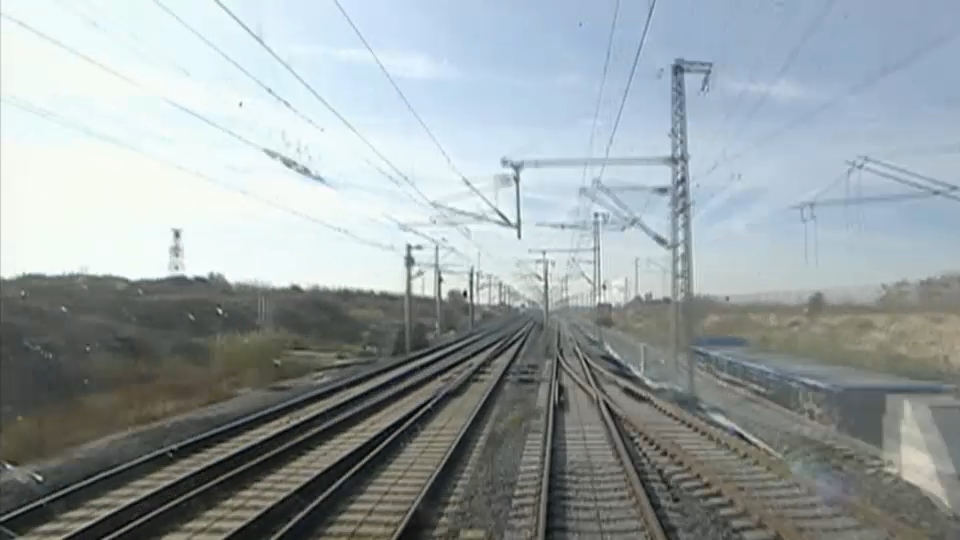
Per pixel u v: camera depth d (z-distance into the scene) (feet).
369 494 48.16
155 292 152.05
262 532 40.24
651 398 98.99
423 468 56.95
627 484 51.47
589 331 305.12
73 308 96.58
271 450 64.64
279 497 47.09
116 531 38.55
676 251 90.43
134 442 66.44
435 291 260.42
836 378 69.46
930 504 45.55
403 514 43.14
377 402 95.86
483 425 81.00
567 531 40.24
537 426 79.77
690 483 52.54
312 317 211.41
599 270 209.26
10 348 72.95
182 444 62.54
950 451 48.91
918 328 87.56
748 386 91.50
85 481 48.55
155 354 99.30
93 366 81.51
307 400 96.27
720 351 108.99
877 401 57.36
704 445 67.46
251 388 112.88
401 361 163.73
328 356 163.02
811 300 122.11
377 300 352.90
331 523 41.39
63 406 71.46
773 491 48.91
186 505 44.14
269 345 132.26
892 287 94.22
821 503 45.55
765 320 137.08
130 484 51.08
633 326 232.53
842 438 59.41
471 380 130.31
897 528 38.45
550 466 55.83
